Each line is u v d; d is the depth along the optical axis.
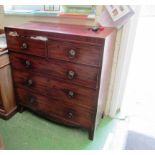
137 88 1.88
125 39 1.44
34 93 1.58
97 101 1.32
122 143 1.51
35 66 1.43
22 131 1.59
